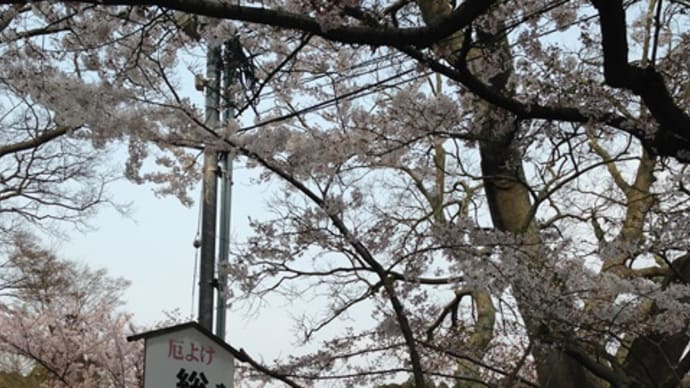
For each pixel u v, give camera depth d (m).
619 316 5.70
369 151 5.51
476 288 5.33
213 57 5.70
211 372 5.36
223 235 6.93
